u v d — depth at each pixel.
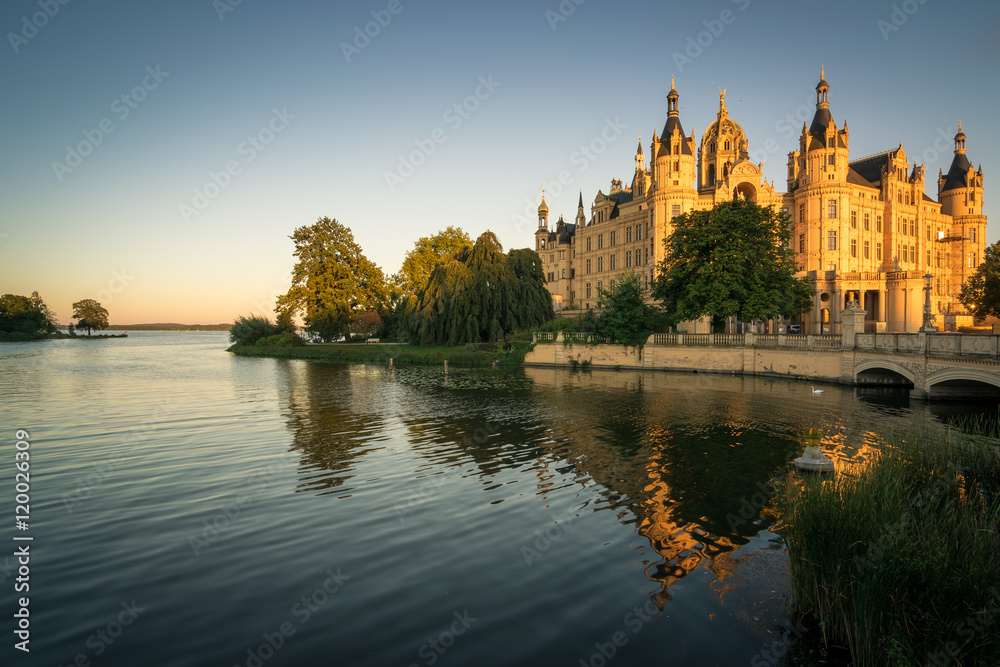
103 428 23.19
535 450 18.97
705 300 46.28
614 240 92.88
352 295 77.81
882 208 79.31
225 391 36.16
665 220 72.62
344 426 23.48
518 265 64.31
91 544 11.06
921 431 17.86
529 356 56.22
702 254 47.50
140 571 9.87
